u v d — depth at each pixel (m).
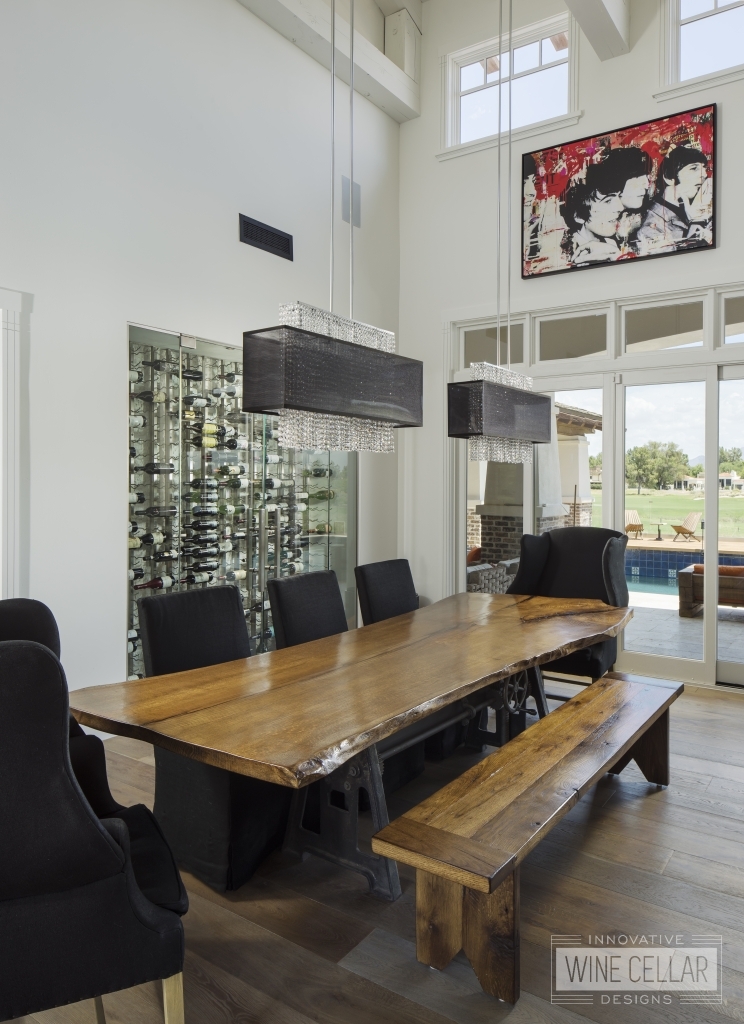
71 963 1.34
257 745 1.85
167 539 4.14
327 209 5.40
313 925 2.21
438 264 6.04
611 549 3.98
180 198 4.22
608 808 2.98
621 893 2.36
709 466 4.83
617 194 5.11
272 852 2.66
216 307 4.47
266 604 4.84
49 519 3.53
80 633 3.67
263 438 4.82
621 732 2.57
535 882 2.43
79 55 3.64
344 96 5.58
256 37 4.77
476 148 5.81
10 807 1.23
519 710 3.67
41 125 3.47
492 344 5.84
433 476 6.09
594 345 5.32
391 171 6.17
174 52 4.18
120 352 3.87
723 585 4.84
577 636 3.17
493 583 5.87
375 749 2.43
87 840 1.30
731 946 2.09
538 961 2.02
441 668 2.64
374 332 2.96
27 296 3.43
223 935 2.16
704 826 2.83
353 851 2.44
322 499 5.39
